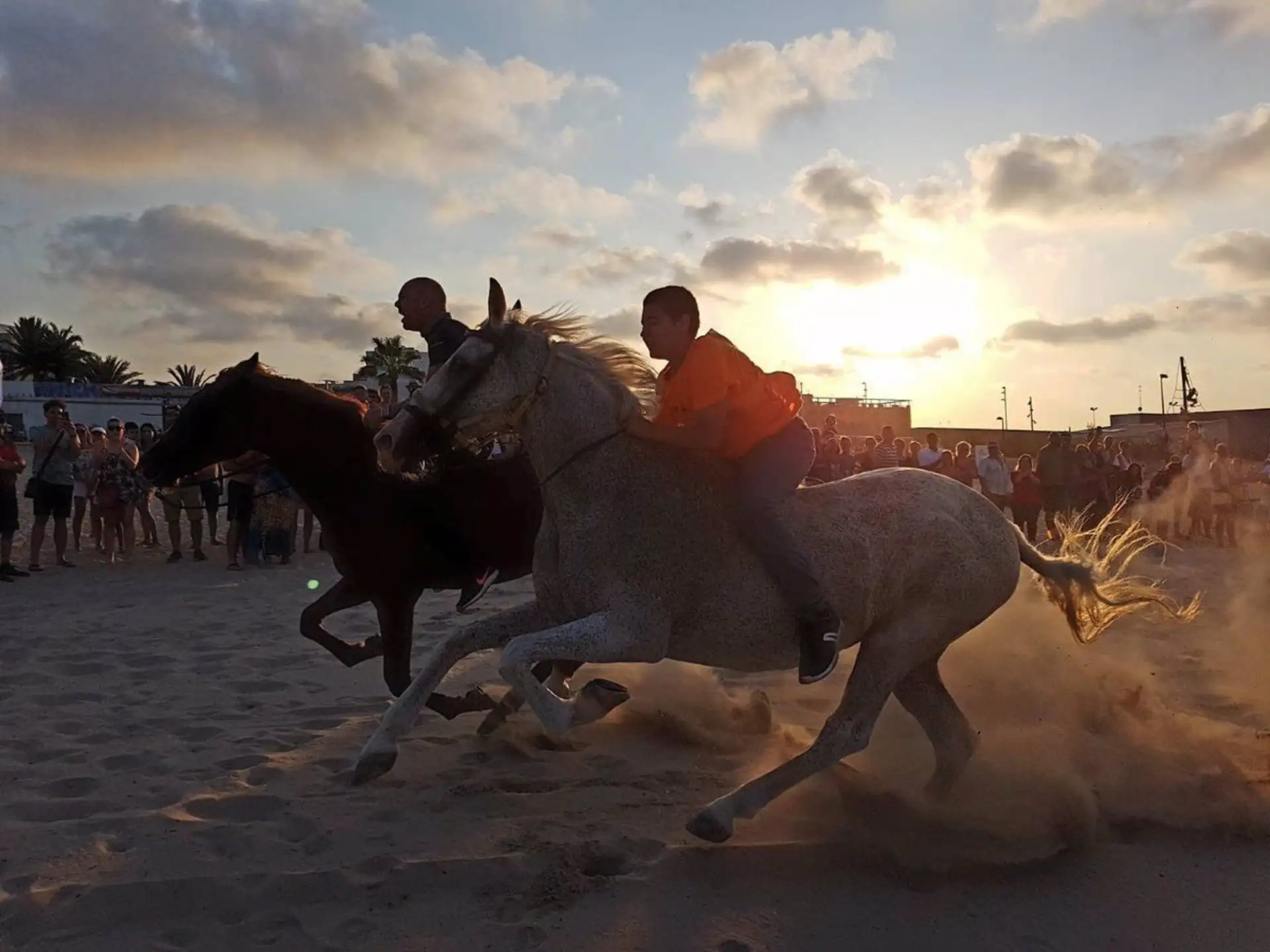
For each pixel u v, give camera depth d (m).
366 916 3.31
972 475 15.90
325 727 5.52
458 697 5.47
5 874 3.57
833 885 3.57
